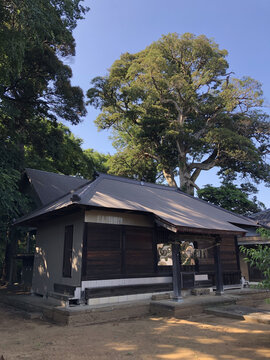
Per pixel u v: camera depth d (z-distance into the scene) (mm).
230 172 34531
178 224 9898
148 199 12742
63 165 29750
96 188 11695
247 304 11492
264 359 4969
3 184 13227
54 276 11516
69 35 16938
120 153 35562
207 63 33375
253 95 31547
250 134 33562
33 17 11852
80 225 10430
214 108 32750
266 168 31391
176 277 10266
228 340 6293
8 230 18391
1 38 12023
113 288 10031
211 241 12125
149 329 7562
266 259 5840
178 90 31578
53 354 5477
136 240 11328
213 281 13359
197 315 9422
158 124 31328
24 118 19516
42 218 12109
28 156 26141
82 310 8500
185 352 5473
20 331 7621
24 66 17453
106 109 37500
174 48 34156
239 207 29656
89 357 5258
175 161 32312
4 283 20188
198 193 30500
